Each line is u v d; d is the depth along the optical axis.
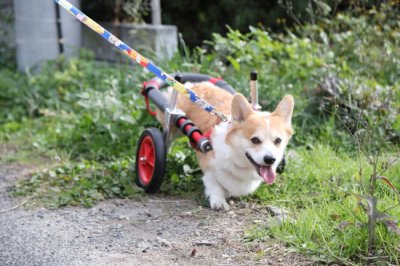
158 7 4.59
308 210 2.81
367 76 3.80
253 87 3.06
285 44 4.31
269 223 2.79
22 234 2.82
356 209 2.70
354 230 2.64
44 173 3.34
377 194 2.90
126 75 4.09
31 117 4.13
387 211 2.72
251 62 3.88
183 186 3.17
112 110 3.61
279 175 3.17
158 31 4.41
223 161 2.92
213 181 3.00
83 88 4.20
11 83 4.29
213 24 4.90
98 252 2.69
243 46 3.89
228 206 2.96
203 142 2.92
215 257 2.63
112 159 3.48
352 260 2.57
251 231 2.75
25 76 4.42
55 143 3.72
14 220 2.93
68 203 3.05
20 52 4.58
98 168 3.36
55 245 2.74
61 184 3.23
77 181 3.23
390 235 2.60
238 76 3.79
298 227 2.73
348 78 3.65
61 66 4.45
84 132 3.66
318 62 3.82
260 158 2.81
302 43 3.96
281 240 2.69
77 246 2.73
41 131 3.91
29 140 3.84
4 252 2.70
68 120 3.93
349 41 4.01
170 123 3.08
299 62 3.90
